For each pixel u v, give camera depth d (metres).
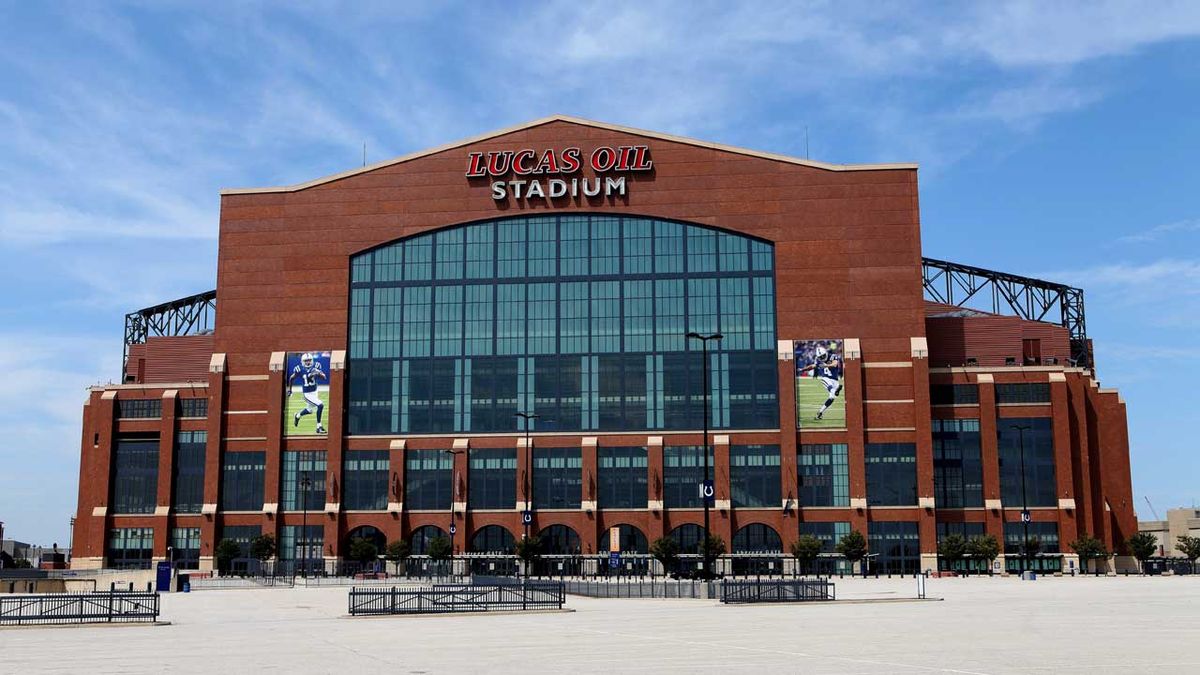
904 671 27.95
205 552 129.88
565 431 130.38
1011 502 127.31
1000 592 76.62
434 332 133.62
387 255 135.38
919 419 126.38
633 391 130.38
